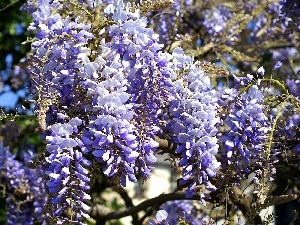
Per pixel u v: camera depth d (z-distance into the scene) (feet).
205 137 1.95
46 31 2.08
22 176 3.23
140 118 1.98
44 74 2.04
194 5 3.61
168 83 2.01
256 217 2.43
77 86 1.96
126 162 1.86
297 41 3.64
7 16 4.75
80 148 1.89
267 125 2.20
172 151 2.23
